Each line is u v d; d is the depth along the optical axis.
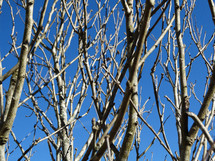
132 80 1.50
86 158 1.75
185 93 1.91
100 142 1.63
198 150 2.28
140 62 1.95
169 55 3.06
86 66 2.42
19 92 2.13
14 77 2.41
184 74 1.98
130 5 2.29
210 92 1.79
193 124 1.85
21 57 2.10
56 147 3.99
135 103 1.84
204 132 1.16
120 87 1.97
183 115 1.86
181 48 2.07
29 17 2.08
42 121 4.04
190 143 1.82
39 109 4.20
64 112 4.27
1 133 2.14
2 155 2.12
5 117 2.23
